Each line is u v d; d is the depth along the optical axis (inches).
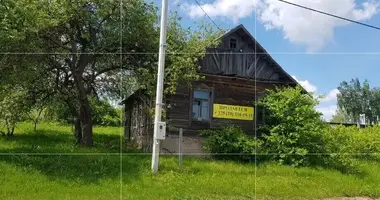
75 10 690.2
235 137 740.7
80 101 799.7
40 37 696.4
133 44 778.8
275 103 752.3
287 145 711.7
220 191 486.9
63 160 569.9
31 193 427.5
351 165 673.0
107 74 896.3
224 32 871.1
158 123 551.5
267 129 784.9
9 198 404.8
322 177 604.1
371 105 3211.1
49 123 1347.2
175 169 574.2
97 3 710.5
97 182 487.5
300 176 601.9
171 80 724.7
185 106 802.2
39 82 751.1
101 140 1021.8
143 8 756.0
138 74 780.6
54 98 835.4
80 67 786.8
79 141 838.5
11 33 547.5
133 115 1106.7
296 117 722.8
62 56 758.5
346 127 926.4
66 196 423.8
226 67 850.8
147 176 526.6
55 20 649.0
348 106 3267.7
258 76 880.3
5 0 563.2
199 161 668.1
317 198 498.9
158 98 555.5
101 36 766.5
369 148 824.3
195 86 817.5
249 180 549.3
